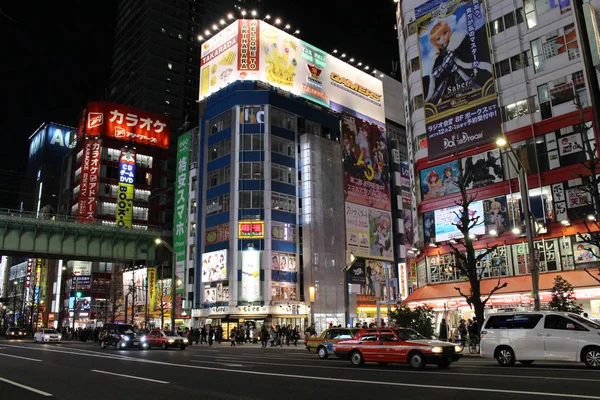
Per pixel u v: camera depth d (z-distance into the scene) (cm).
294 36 7356
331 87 7200
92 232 4822
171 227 9600
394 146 8112
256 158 5950
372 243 6838
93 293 8481
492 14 4134
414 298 4116
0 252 4475
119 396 1110
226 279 5619
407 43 4788
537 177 3641
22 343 4781
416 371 1591
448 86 4341
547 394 1002
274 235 5766
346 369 1702
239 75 6262
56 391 1201
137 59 11869
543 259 3522
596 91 2844
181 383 1323
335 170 6556
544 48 3756
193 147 6831
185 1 12306
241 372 1596
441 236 4191
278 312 5497
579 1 3083
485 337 1822
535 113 3738
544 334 1689
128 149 9412
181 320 6344
